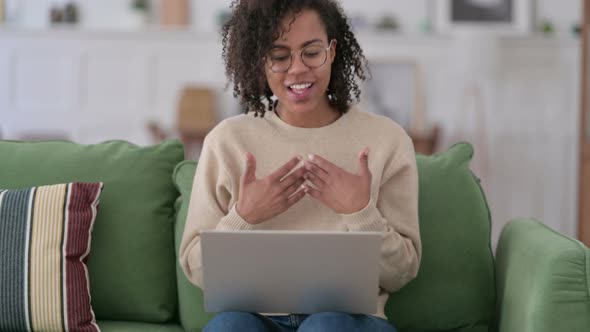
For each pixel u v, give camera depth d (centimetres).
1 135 500
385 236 157
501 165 505
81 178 189
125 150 196
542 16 509
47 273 169
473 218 186
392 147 172
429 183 188
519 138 504
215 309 150
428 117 504
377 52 504
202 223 169
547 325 144
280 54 164
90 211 179
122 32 500
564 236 157
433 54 503
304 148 172
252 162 153
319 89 165
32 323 167
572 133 502
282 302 147
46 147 196
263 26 163
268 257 140
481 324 182
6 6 506
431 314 179
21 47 499
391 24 507
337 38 174
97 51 502
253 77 173
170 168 198
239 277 144
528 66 502
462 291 180
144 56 504
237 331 141
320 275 142
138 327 181
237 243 139
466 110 503
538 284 148
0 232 170
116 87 504
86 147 196
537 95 502
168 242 193
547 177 505
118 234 186
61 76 501
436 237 183
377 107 499
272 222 167
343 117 175
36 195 175
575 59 500
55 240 171
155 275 188
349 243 138
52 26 497
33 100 502
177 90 507
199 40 506
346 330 140
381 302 168
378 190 169
